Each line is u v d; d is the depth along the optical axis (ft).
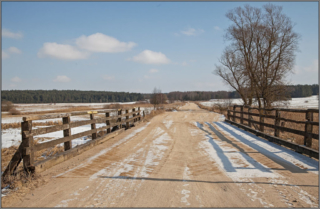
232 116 52.49
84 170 17.75
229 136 34.30
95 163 19.84
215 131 40.19
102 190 13.66
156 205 11.64
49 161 18.20
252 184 14.40
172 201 12.10
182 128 45.37
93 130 27.84
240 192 13.19
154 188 13.96
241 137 33.04
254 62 76.69
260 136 32.68
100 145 28.22
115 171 17.49
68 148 22.15
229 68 89.81
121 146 27.58
